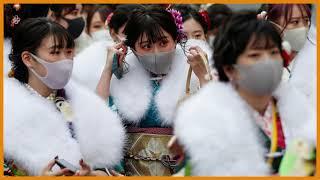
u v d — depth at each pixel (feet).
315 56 21.88
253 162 15.84
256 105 16.57
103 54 23.54
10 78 20.07
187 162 16.26
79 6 28.55
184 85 21.48
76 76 22.93
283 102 17.04
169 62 21.47
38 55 19.56
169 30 21.18
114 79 22.00
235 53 15.99
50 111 19.63
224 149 15.76
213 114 15.97
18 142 18.97
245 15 16.28
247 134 15.96
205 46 22.80
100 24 29.96
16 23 22.08
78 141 20.13
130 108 21.48
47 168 18.62
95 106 20.67
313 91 21.30
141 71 21.84
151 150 21.31
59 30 19.65
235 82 16.39
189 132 15.93
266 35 15.92
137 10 21.62
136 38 21.24
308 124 17.04
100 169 20.54
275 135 16.51
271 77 16.02
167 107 21.21
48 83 19.79
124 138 21.12
